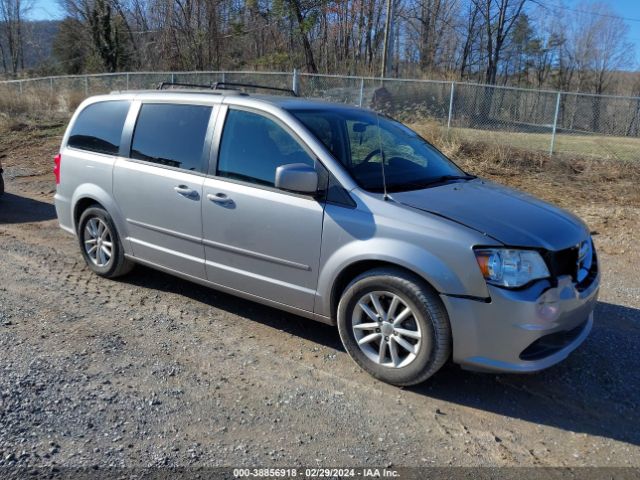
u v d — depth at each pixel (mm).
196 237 4562
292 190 3764
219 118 4488
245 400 3547
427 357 3539
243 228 4234
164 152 4793
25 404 3371
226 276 4457
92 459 2938
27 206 8844
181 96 4809
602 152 12648
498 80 54594
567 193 9812
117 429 3195
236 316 4793
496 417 3482
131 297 5141
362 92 14648
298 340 4391
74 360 3926
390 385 3773
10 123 15930
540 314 3361
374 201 3727
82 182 5457
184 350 4160
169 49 33156
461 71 41281
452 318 3430
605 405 3650
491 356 3418
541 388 3820
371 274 3697
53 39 45844
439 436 3270
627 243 7254
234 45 34750
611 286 5824
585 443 3264
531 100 15414
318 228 3871
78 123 5652
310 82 16281
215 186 4371
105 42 32781
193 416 3354
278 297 4207
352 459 3031
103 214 5332
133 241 5109
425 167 4496
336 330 4582
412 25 40562
